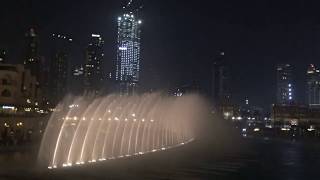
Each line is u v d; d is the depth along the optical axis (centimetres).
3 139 10819
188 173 7394
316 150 15162
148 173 7050
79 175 6550
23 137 11662
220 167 8669
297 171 8719
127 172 7025
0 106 16262
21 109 16850
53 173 6706
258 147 15862
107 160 8519
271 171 8600
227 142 17188
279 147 16450
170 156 10025
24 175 6481
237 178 7350
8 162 7894
